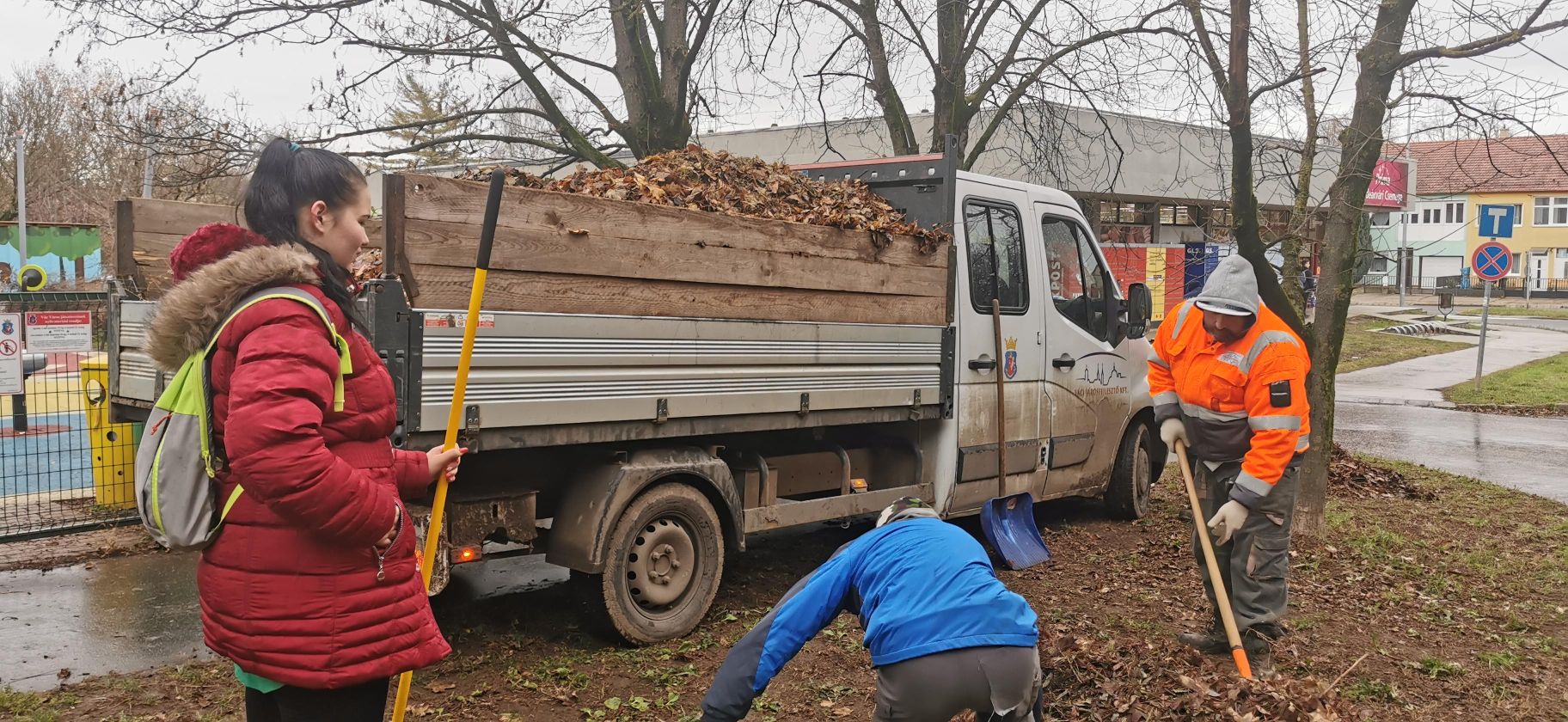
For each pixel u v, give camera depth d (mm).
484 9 11273
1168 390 5586
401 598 2549
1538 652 5754
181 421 2383
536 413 4668
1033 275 7699
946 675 2992
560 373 4746
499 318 4508
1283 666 5340
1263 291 8062
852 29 11688
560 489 5492
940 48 11547
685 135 11570
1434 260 65250
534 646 5383
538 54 11305
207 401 2383
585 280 4832
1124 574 7090
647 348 5098
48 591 6227
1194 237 27078
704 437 5773
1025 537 7359
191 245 2588
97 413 7820
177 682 4777
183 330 2387
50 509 8039
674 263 5176
